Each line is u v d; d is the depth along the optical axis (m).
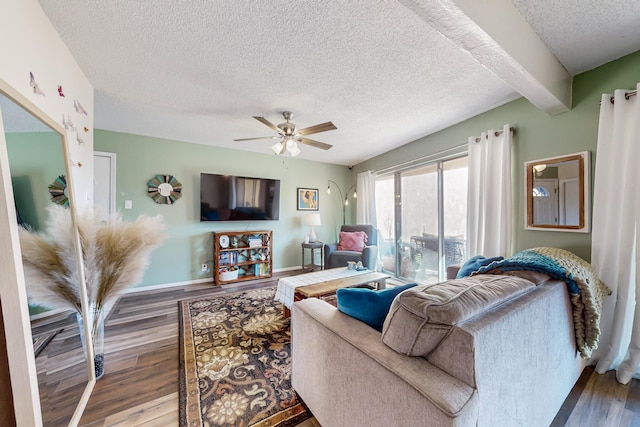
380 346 0.95
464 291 0.96
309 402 1.30
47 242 1.28
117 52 1.70
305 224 4.98
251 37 1.57
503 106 2.48
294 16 1.40
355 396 0.98
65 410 1.27
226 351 1.96
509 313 0.92
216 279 3.77
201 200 3.84
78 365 1.43
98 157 3.24
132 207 3.44
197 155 3.91
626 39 1.59
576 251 1.95
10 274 0.93
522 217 2.29
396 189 4.20
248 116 2.81
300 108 2.59
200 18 1.41
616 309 1.68
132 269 1.75
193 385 1.57
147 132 3.38
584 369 1.71
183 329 2.32
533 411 1.07
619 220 1.68
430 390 0.72
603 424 1.28
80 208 1.76
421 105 2.52
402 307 0.91
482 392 0.76
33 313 1.13
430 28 1.49
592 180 1.87
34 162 1.20
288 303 2.45
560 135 2.05
